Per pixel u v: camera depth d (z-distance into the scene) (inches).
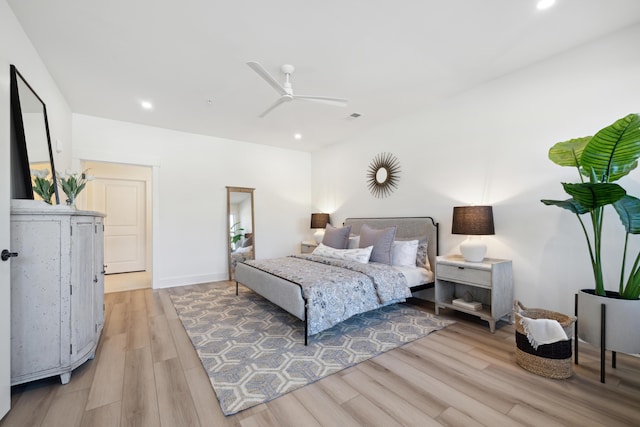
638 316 72.2
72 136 148.6
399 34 88.8
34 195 86.6
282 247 225.5
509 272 112.3
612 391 70.0
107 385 73.0
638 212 72.4
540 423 59.1
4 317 60.4
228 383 73.7
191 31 86.2
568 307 100.1
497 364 83.4
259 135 193.3
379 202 176.1
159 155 175.2
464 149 131.0
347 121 167.3
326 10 78.0
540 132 106.9
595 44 93.8
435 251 141.2
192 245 185.6
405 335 104.0
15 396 68.1
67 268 73.7
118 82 117.3
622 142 70.5
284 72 109.1
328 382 74.6
